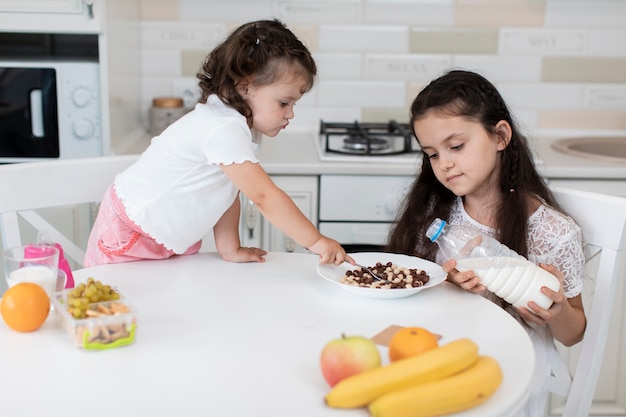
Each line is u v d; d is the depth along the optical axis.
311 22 2.79
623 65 2.84
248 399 1.02
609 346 2.39
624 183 2.35
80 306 1.17
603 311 1.59
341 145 2.61
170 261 1.60
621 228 1.57
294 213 1.49
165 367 1.11
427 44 2.83
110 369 1.10
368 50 2.82
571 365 2.38
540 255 1.63
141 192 1.61
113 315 1.16
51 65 2.31
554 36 2.83
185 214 1.59
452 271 1.47
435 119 1.58
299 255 1.64
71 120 2.35
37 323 1.22
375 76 2.84
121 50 2.49
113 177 1.79
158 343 1.19
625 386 2.42
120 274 1.50
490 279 1.41
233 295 1.40
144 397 1.02
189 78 2.82
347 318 1.30
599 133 2.88
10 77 2.32
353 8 2.79
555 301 1.42
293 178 2.34
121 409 0.99
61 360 1.13
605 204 1.59
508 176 1.68
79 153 2.38
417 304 1.37
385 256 1.58
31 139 2.36
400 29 2.81
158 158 1.60
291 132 2.85
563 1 2.80
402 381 0.97
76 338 1.16
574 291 1.63
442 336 1.24
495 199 1.71
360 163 2.35
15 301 1.20
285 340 1.21
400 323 1.29
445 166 1.60
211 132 1.52
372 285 1.40
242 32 1.59
